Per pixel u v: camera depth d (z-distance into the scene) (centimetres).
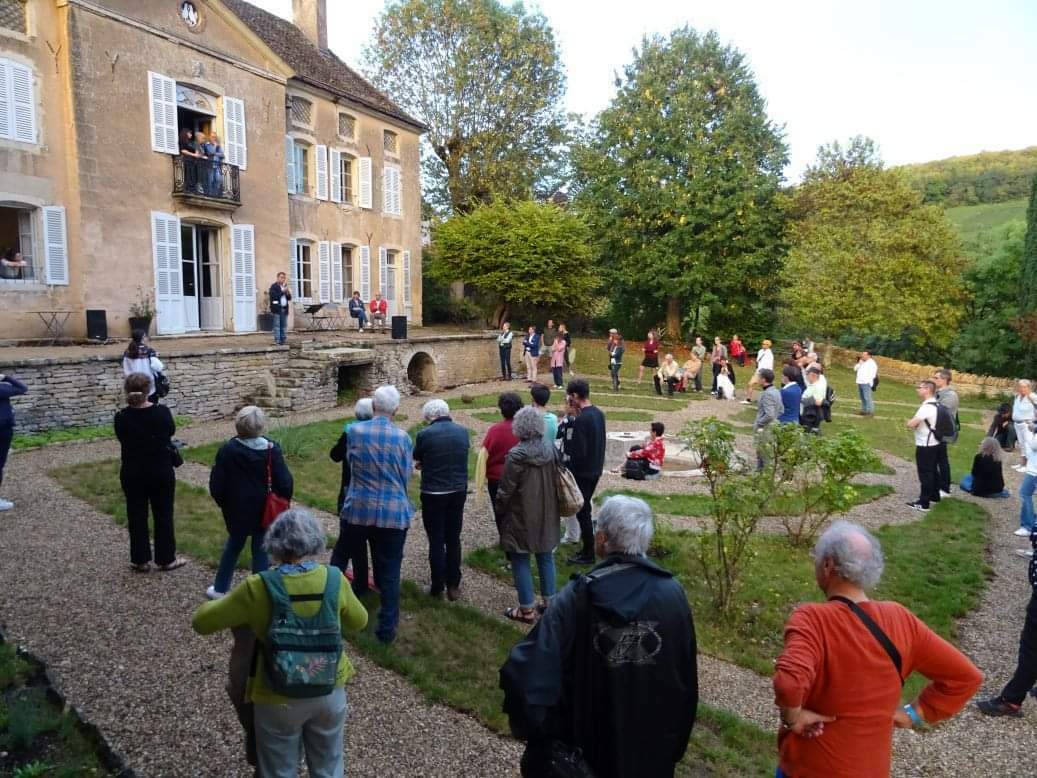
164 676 433
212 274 1841
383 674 458
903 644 248
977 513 935
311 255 2195
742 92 3023
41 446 1054
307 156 2167
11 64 1372
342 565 500
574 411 673
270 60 1925
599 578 256
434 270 2717
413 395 1902
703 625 577
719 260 2953
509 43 2975
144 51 1590
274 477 527
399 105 3083
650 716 249
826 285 2691
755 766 391
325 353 1641
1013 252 2906
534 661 237
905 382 2881
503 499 531
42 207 1435
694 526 828
